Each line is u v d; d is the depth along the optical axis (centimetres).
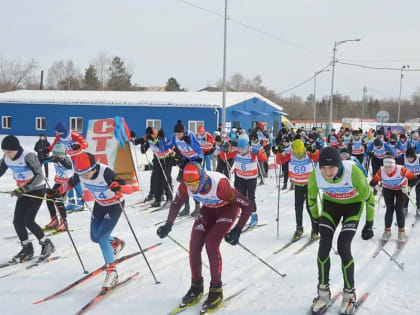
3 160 443
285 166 949
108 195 374
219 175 340
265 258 453
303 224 614
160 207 730
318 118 6009
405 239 520
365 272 409
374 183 528
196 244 335
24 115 2452
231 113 2181
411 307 325
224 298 348
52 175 1091
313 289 364
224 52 1525
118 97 2398
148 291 363
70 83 5544
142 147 768
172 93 2541
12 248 486
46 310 328
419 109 6706
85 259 447
